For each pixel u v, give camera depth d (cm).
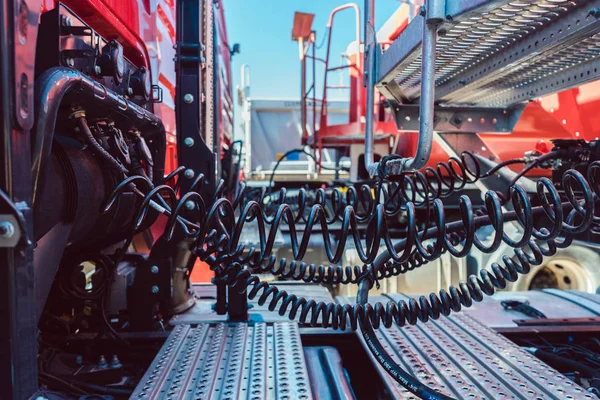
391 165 193
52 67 108
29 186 86
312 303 148
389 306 145
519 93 251
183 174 187
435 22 145
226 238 136
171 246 195
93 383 157
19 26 82
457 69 228
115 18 186
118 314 212
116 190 123
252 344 164
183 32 190
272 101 819
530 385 131
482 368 144
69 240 147
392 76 222
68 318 192
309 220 137
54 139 138
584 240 256
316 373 157
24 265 83
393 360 151
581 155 233
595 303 241
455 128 291
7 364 80
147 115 177
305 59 641
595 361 172
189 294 233
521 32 171
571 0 141
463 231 206
